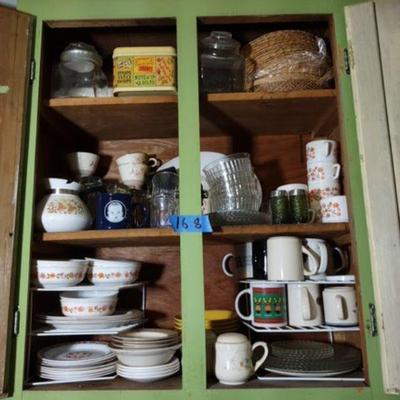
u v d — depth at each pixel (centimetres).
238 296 98
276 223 93
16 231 81
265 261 96
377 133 83
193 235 82
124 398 77
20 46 88
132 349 82
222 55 100
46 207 88
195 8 92
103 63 115
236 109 98
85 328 86
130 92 91
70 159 106
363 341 79
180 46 91
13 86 86
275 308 90
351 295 90
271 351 90
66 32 103
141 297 110
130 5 92
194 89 89
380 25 88
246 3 92
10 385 77
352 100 87
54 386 80
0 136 84
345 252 100
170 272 111
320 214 94
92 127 107
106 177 116
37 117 87
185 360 78
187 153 86
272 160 116
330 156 98
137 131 111
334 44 92
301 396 76
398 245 79
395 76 85
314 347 97
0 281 78
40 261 85
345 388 77
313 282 89
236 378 79
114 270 92
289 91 92
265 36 96
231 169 100
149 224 98
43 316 87
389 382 75
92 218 96
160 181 100
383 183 81
